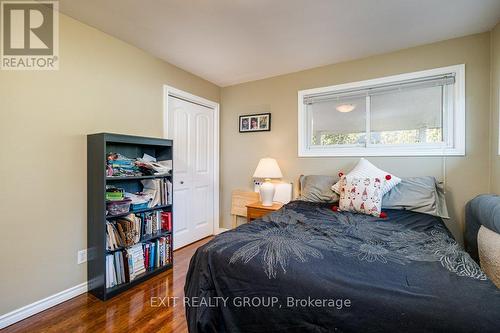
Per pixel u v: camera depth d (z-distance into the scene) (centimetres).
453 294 77
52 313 167
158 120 258
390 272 93
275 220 169
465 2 166
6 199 154
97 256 187
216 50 240
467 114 211
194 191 314
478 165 207
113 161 196
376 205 191
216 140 345
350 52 243
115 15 183
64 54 182
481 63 206
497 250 140
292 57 254
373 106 255
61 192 180
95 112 201
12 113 157
